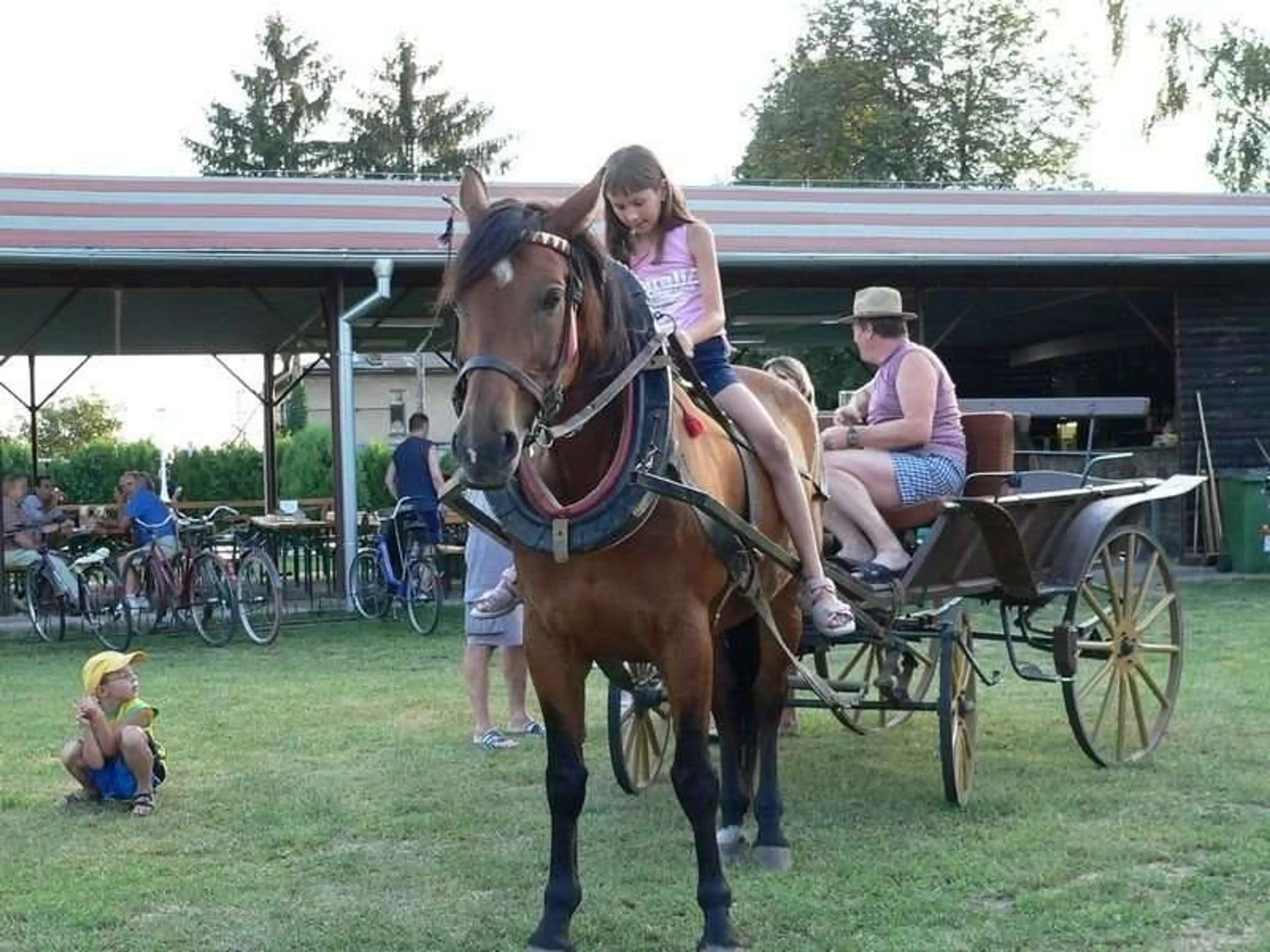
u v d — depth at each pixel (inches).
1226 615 508.1
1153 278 712.4
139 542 533.6
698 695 173.3
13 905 203.3
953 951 178.5
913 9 1694.1
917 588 247.8
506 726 331.6
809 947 181.0
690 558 171.3
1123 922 187.0
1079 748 295.3
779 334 930.7
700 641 172.7
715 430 191.8
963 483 269.4
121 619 546.9
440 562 566.9
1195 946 179.3
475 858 223.1
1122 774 270.2
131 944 187.6
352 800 261.0
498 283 154.1
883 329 270.8
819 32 1717.5
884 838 229.3
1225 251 678.5
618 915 195.0
